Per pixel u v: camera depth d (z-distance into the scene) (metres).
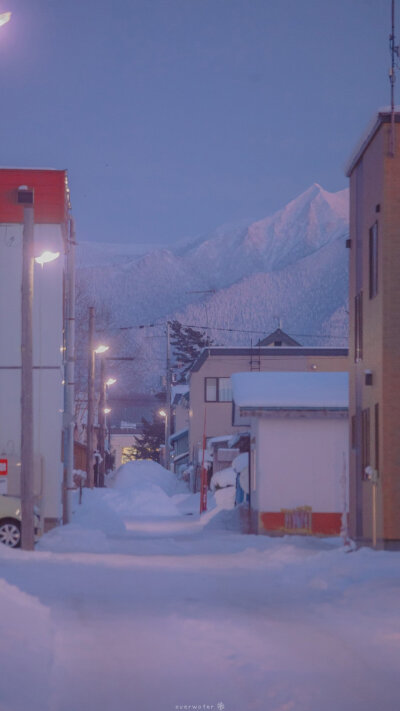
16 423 32.75
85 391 94.00
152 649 10.18
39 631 10.62
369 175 27.56
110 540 31.44
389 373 25.33
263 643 10.67
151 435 136.62
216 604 14.45
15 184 32.78
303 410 34.19
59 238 32.72
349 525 30.92
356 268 29.62
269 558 23.91
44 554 23.12
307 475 34.72
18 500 26.09
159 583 17.41
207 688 8.27
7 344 32.91
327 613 13.35
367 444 27.97
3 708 7.05
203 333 157.50
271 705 7.65
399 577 17.12
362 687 8.38
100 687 8.29
